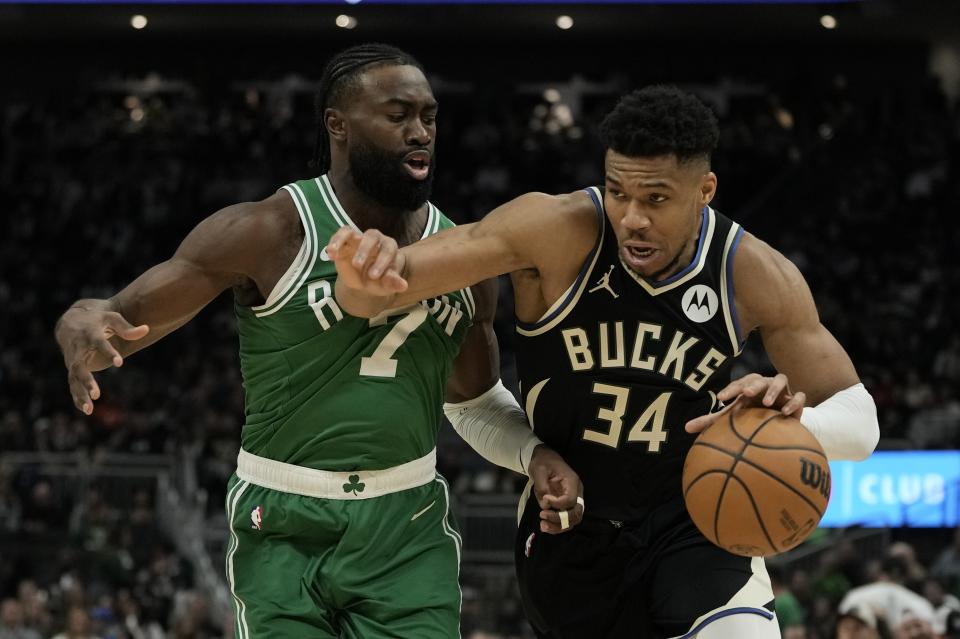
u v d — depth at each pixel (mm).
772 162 31703
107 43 34594
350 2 30938
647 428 5090
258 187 32000
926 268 27156
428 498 5230
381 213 5160
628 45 33906
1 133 34000
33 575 18156
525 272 4992
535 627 5633
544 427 5270
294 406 5043
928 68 33125
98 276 30016
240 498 5180
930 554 16766
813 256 27656
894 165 29938
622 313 4961
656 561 5141
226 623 15992
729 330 4988
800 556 16281
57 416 23344
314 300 4977
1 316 28797
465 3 30422
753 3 30594
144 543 18781
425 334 5098
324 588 5055
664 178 4586
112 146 33438
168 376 26062
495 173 31875
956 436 18734
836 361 5090
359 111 5035
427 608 5102
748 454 4594
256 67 34688
